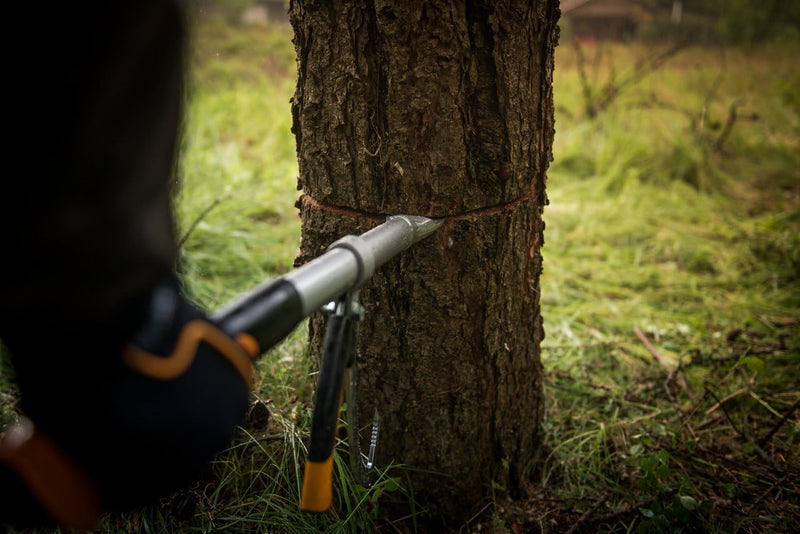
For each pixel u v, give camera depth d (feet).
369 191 4.40
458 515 5.41
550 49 4.58
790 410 6.30
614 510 5.49
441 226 4.50
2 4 1.57
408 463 5.20
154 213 1.94
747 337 8.57
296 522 4.86
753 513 5.44
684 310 9.47
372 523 5.01
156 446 1.99
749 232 12.12
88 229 1.77
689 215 13.26
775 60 30.37
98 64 1.67
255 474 5.24
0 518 2.18
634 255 11.48
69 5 1.61
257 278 9.45
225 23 31.86
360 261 3.18
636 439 6.46
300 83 4.48
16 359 2.00
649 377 7.52
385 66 4.08
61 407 1.98
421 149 4.24
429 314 4.74
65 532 4.25
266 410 5.63
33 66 1.61
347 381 3.45
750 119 20.98
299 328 6.75
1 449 2.09
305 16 4.21
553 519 5.51
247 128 17.33
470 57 4.14
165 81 1.85
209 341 2.16
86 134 1.70
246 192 12.59
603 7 36.32
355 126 4.27
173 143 1.95
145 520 4.63
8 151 1.65
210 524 4.77
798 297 9.65
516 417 5.55
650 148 16.22
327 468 2.95
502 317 5.02
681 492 5.26
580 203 13.75
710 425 6.73
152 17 1.75
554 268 10.68
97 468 2.03
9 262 1.76
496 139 4.39
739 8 37.73
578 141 16.80
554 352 8.09
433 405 5.02
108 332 1.91
